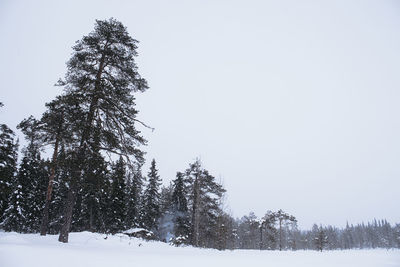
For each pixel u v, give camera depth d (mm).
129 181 39188
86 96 16250
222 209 39156
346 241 134125
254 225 60312
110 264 8086
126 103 18031
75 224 35750
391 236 136875
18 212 33344
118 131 17531
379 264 16031
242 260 13336
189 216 41906
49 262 7254
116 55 17953
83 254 9680
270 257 17766
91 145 15812
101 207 33250
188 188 38531
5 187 27000
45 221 21484
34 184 36125
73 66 17078
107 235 21844
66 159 15109
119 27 18359
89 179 15297
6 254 7340
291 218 60438
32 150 23266
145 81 18422
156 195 45406
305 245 104875
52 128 19781
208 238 39344
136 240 22672
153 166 46219
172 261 10398
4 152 25953
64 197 36375
